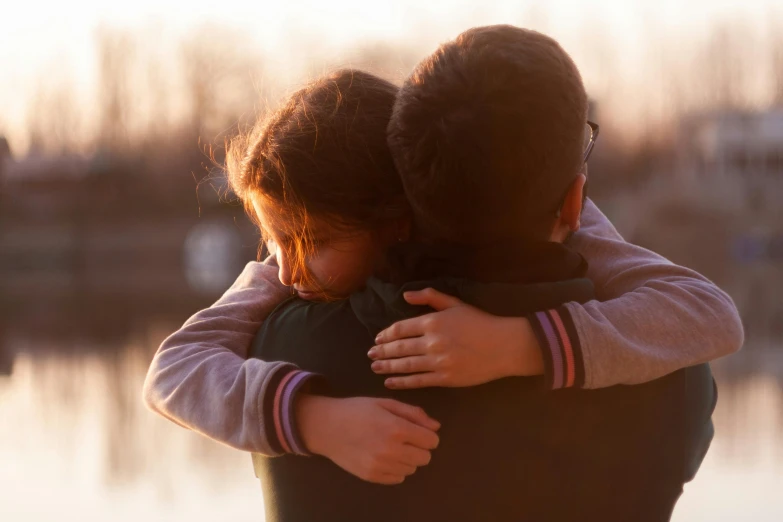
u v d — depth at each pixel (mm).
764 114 42312
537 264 1131
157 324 14867
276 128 1236
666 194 39969
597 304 1149
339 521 1158
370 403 1113
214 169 1486
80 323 15250
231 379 1187
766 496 4145
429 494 1131
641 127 41250
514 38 1084
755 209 39719
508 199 1073
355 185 1193
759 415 6008
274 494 1208
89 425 6805
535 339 1098
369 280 1195
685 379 1179
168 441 6207
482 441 1127
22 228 41094
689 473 1238
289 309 1272
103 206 41562
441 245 1138
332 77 1263
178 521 4293
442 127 1060
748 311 14695
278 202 1216
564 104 1064
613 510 1136
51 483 5172
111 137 42031
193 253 35625
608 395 1131
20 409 7469
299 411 1126
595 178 39875
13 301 21688
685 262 33031
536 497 1128
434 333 1104
